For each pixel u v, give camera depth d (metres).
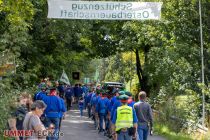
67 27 32.25
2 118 13.36
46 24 30.55
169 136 21.47
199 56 22.83
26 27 23.66
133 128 13.99
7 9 18.23
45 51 33.72
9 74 16.88
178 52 23.41
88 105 32.25
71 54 39.41
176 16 23.69
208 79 22.64
